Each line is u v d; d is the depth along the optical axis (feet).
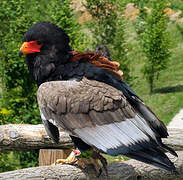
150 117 17.70
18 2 38.06
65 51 19.29
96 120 16.85
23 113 34.37
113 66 18.34
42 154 22.97
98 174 18.21
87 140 16.75
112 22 54.65
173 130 23.75
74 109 17.11
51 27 19.35
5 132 22.18
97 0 54.24
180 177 20.39
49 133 18.30
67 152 23.18
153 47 71.82
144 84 78.18
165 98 68.28
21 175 16.74
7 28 37.88
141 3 115.14
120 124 16.71
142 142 16.33
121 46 55.62
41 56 19.34
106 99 16.98
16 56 33.81
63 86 17.69
